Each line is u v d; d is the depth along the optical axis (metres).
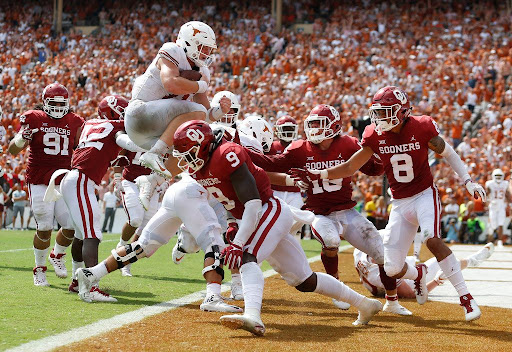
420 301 8.98
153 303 8.32
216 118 8.09
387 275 8.23
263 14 42.47
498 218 21.97
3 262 12.76
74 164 8.87
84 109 35.81
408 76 31.41
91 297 8.26
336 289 7.02
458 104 29.59
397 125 7.79
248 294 6.44
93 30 43.94
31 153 9.91
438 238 7.71
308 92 31.98
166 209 7.82
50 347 5.71
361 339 6.45
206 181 6.66
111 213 24.86
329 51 35.84
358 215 8.67
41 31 43.47
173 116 7.59
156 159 7.48
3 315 7.14
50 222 9.74
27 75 39.25
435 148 7.85
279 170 8.58
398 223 8.01
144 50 40.59
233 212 6.88
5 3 45.88
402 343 6.30
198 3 44.12
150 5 44.56
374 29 37.88
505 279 11.98
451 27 36.78
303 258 6.91
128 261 8.02
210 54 7.99
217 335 6.43
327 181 8.59
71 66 39.56
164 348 5.81
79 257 9.01
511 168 25.08
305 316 7.76
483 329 7.18
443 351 5.98
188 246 8.88
